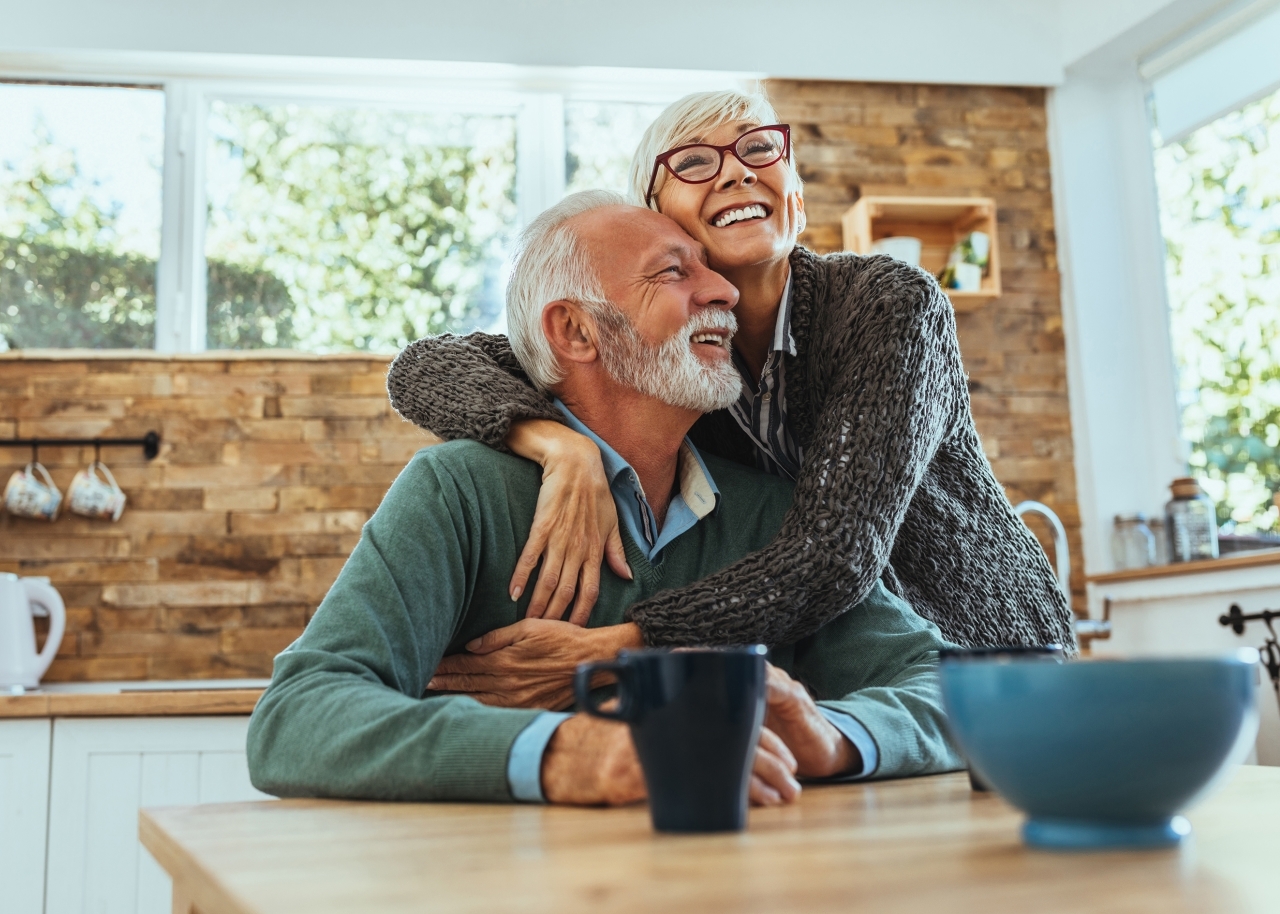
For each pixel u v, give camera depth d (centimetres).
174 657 297
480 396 127
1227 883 47
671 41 343
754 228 133
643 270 125
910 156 352
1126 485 344
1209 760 53
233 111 334
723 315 128
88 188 325
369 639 101
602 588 121
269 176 334
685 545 127
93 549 299
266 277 330
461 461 119
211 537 303
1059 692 53
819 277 139
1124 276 355
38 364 304
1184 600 284
